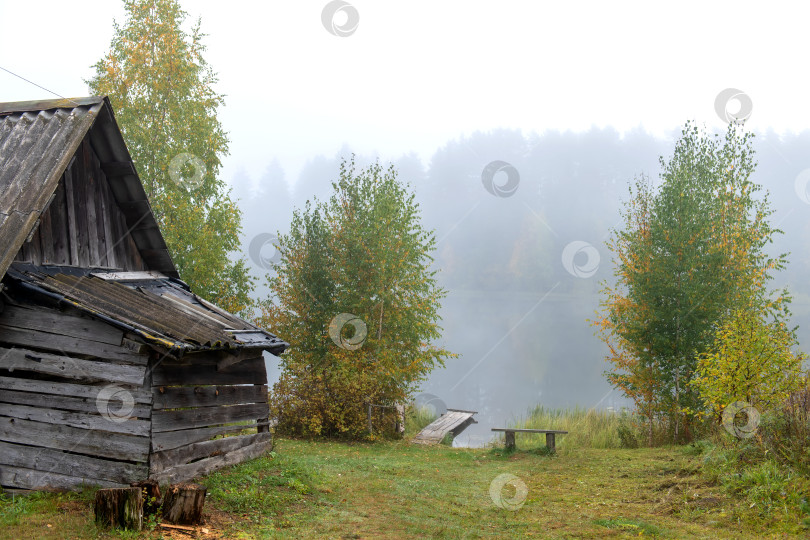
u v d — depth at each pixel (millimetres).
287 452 14508
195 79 22062
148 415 8258
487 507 9703
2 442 8680
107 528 6770
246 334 10594
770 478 8750
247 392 10734
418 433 20156
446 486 11352
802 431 9742
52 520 7039
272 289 19453
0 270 8008
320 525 7875
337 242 19391
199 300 11820
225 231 21750
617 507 9438
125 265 11586
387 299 18906
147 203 11320
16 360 8727
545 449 15805
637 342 17734
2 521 6922
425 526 8195
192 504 7273
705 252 17406
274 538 7133
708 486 9695
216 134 22031
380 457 14875
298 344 18828
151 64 21531
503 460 15297
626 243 19172
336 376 17672
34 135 9695
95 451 8375
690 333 16938
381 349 18594
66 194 9914
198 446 9281
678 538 7488
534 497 10398
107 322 8250
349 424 18297
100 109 10039
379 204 19266
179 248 19844
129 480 8180
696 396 16531
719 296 17047
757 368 11906
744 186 17734
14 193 8781
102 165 10875
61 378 8656
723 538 7391
